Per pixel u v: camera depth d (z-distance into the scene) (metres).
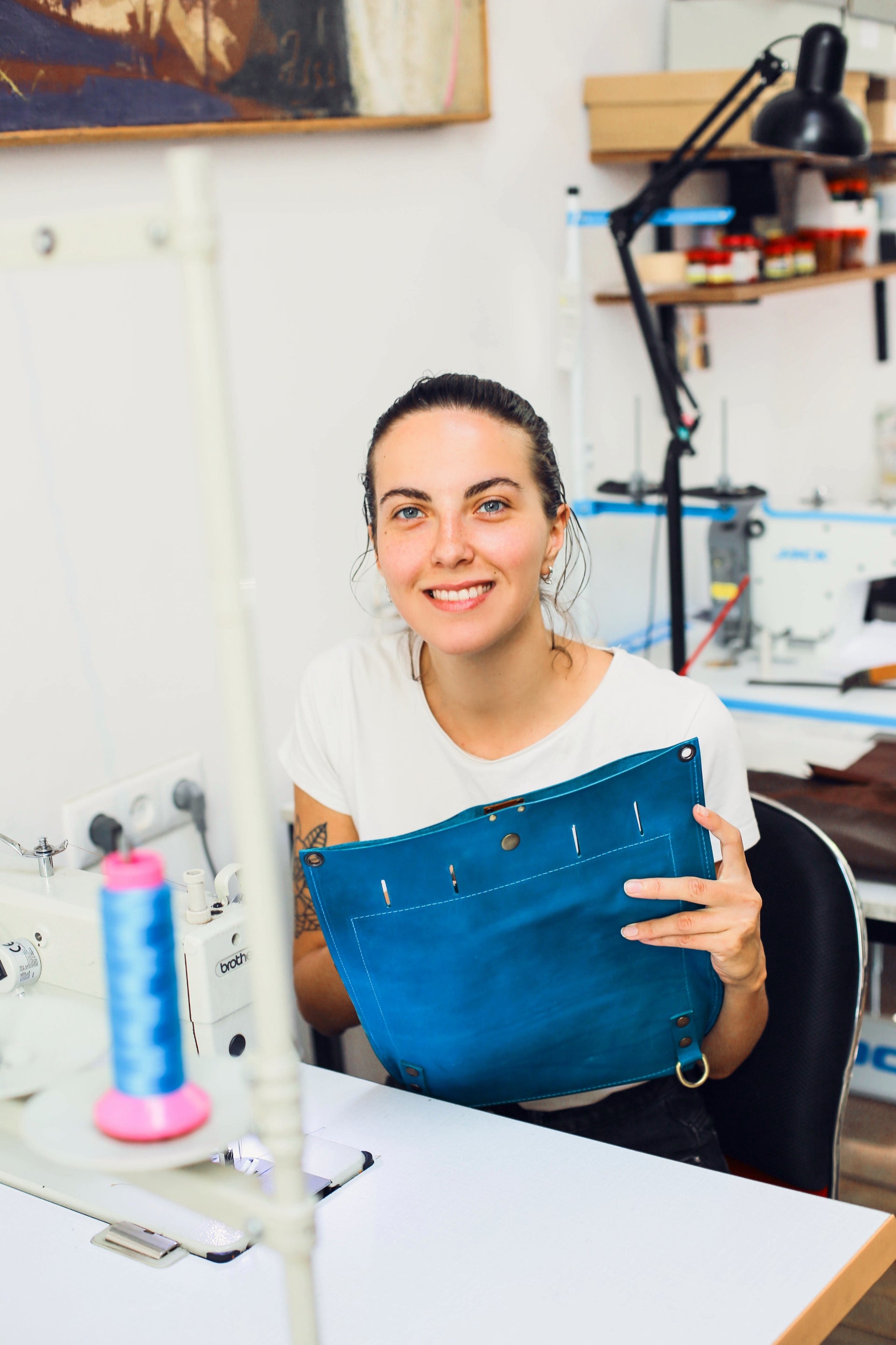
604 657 1.37
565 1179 0.99
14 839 1.56
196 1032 1.09
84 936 1.12
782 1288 0.86
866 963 1.35
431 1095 1.20
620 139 2.46
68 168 1.56
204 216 0.61
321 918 1.09
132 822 1.72
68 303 1.57
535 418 1.23
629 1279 0.87
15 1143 0.94
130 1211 0.96
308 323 1.94
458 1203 0.97
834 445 3.73
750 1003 1.23
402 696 1.37
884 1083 1.90
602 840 1.08
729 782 1.33
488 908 1.07
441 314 2.20
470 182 2.21
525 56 2.29
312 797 1.42
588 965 1.12
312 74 1.80
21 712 1.58
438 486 1.16
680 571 2.22
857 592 2.44
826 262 2.90
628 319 2.72
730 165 2.73
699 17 2.58
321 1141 1.05
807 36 2.01
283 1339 0.83
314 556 2.01
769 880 1.37
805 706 2.22
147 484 1.71
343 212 1.97
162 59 1.59
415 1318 0.84
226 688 0.66
